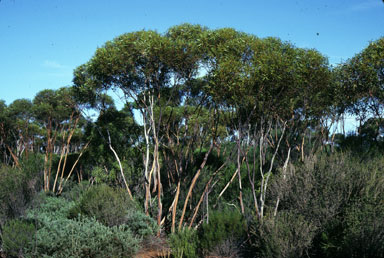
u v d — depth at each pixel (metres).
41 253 5.71
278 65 6.82
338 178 5.94
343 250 4.68
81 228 6.38
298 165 7.61
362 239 4.52
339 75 8.71
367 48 8.44
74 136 18.36
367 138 9.50
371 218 4.78
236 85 6.93
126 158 12.00
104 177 11.93
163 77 9.69
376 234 4.49
